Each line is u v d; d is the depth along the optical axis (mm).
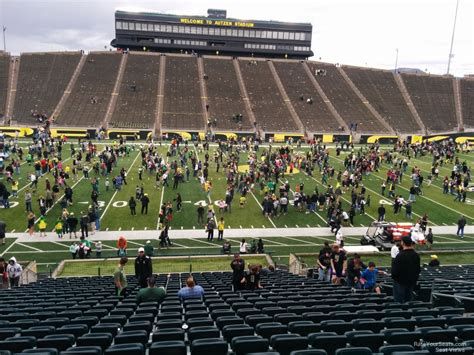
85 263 19922
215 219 27578
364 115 72062
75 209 28125
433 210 30750
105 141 56281
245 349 5906
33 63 75062
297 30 91000
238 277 12102
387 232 22656
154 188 33719
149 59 81125
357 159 41844
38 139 48156
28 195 26609
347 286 13078
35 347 6254
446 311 8148
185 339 6883
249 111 69688
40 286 14320
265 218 28062
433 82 83500
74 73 73938
